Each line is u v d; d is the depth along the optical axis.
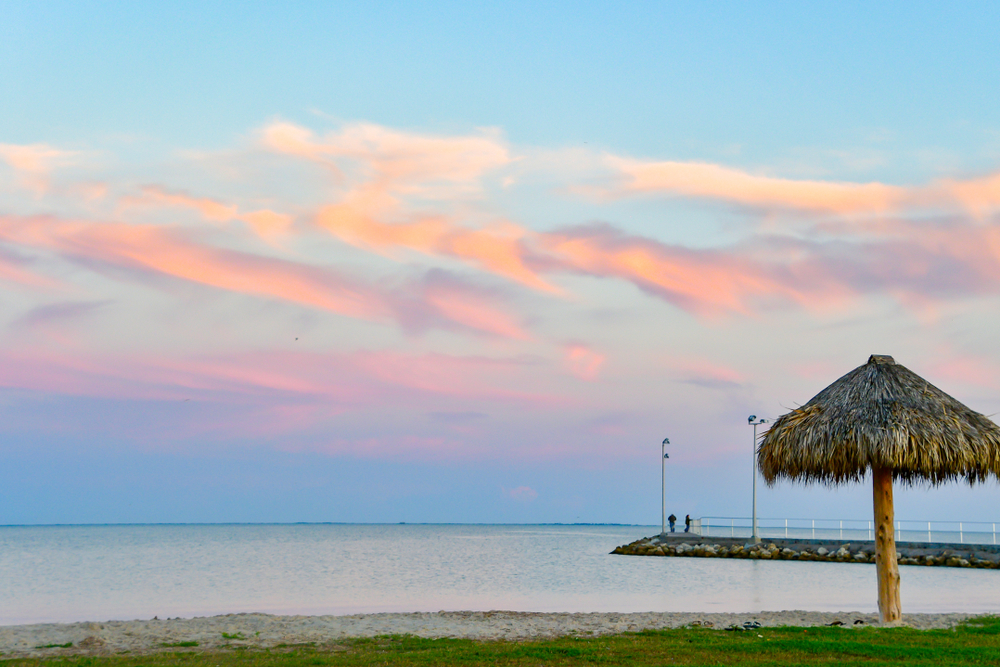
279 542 134.62
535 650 15.63
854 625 19.45
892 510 18.05
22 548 106.44
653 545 75.25
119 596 38.16
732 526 75.25
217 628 20.47
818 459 16.89
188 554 87.62
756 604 31.48
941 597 33.78
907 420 16.41
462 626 21.00
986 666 13.61
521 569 58.81
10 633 19.19
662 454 81.06
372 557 81.12
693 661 14.27
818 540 66.25
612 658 14.74
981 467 16.53
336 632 19.67
